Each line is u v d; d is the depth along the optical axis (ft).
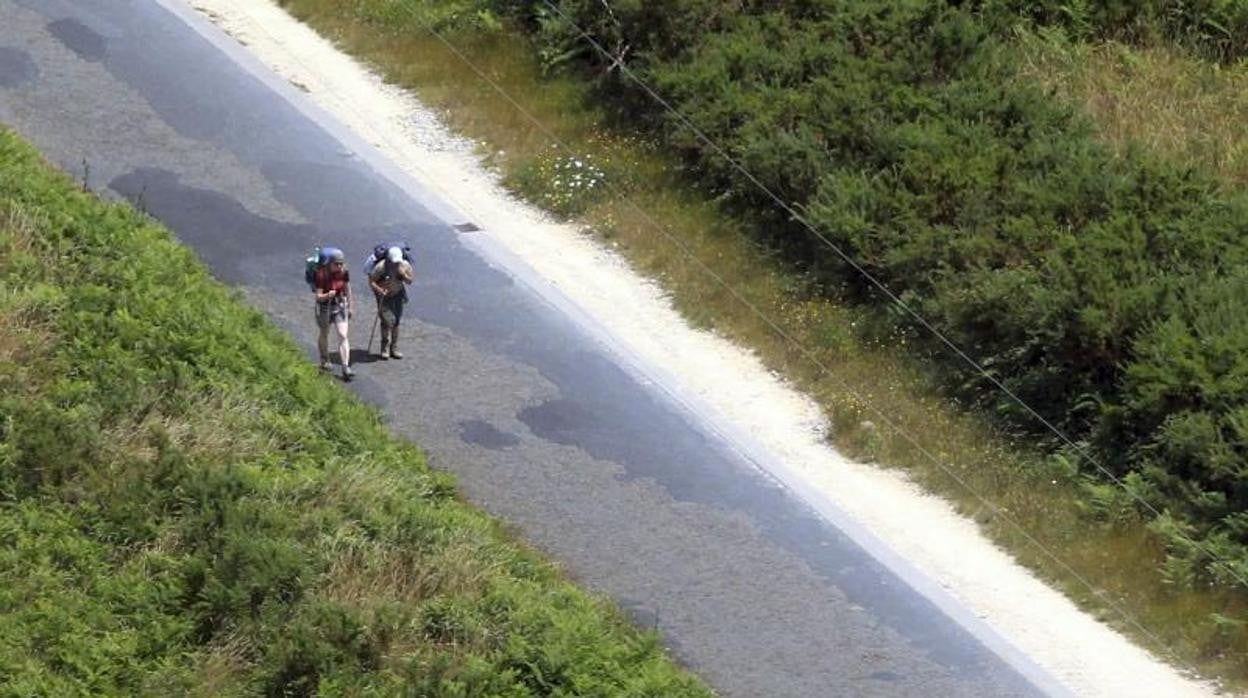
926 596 228.02
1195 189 277.44
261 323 257.75
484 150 309.22
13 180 265.34
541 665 200.03
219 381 238.48
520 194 300.40
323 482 223.71
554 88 320.09
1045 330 254.06
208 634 203.41
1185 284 257.34
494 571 216.54
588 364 264.72
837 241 277.23
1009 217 273.33
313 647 197.77
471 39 330.34
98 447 222.69
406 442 243.60
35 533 212.23
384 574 210.79
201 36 329.72
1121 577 231.50
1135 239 265.95
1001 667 217.77
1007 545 237.04
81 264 252.83
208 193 289.94
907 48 308.60
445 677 197.26
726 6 318.86
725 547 233.35
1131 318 252.62
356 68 327.06
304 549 211.41
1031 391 254.88
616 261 286.87
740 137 294.25
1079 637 223.51
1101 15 336.70
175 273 258.16
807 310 274.57
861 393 260.21
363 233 286.46
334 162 302.25
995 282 260.42
